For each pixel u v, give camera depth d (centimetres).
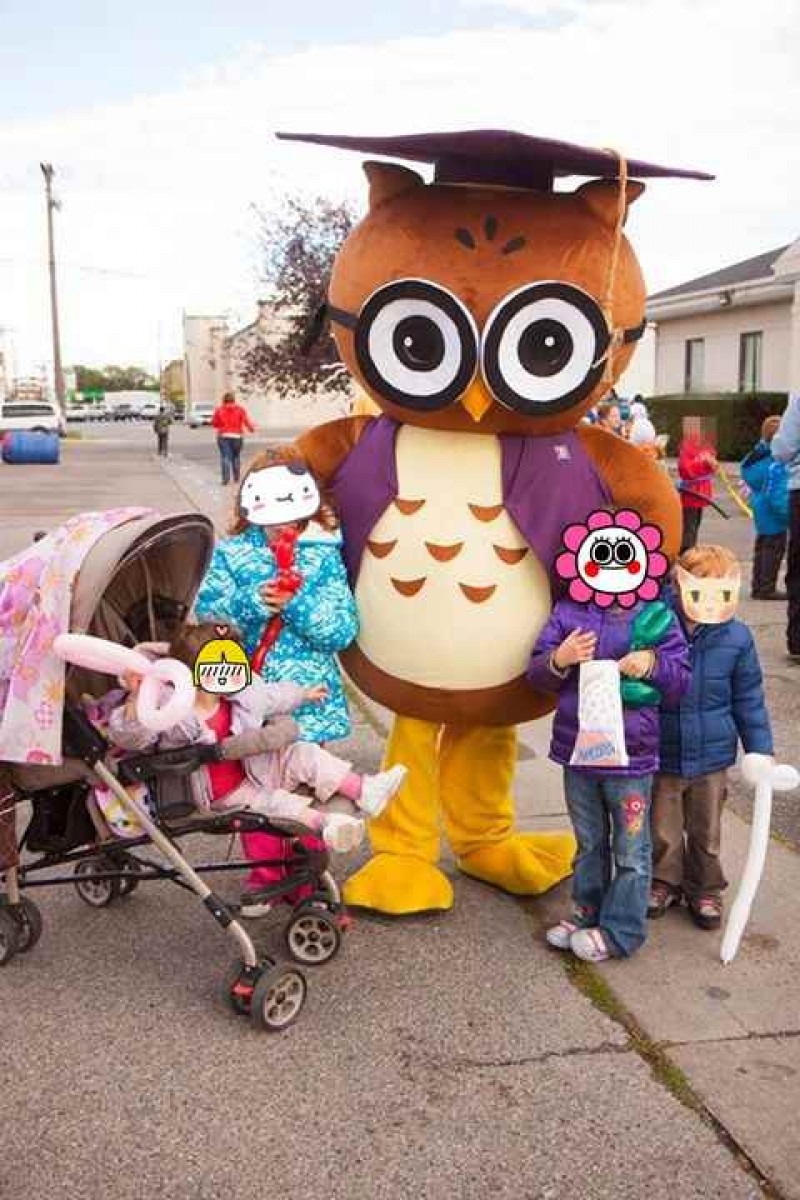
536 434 410
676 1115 318
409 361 391
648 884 395
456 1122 315
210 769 377
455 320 381
